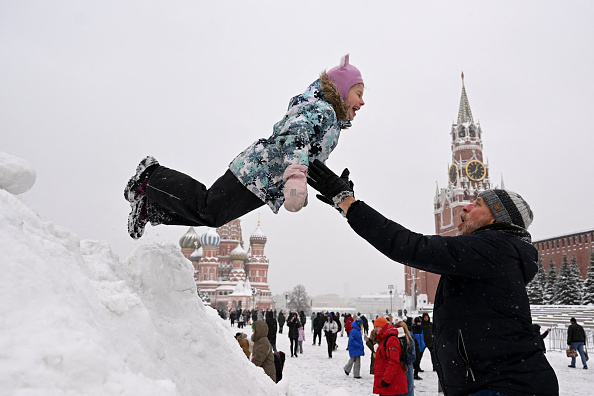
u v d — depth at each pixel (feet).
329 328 58.80
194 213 7.41
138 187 7.65
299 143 7.27
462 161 302.04
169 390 5.00
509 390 6.11
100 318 5.91
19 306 4.59
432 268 6.59
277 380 25.49
